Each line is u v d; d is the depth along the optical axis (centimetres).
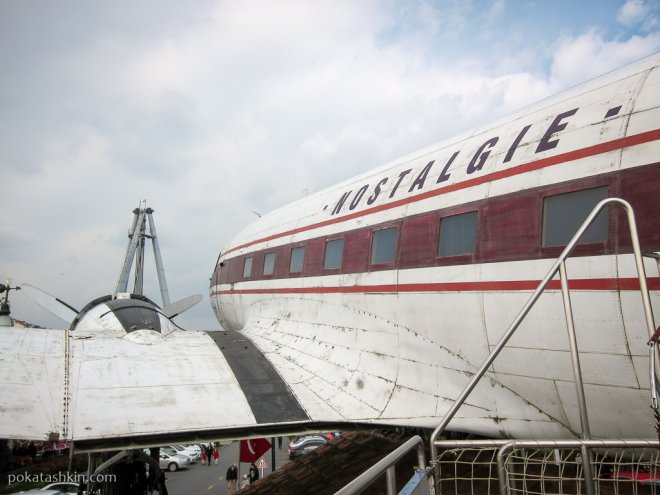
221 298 1311
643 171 418
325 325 799
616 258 420
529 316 482
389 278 669
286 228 1012
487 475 588
